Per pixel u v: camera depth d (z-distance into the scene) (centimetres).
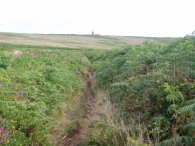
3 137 779
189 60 1222
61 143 987
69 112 1330
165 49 1769
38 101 1237
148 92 1097
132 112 1098
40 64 2148
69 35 14512
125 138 896
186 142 784
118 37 14725
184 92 1024
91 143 943
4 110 948
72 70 2656
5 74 1473
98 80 2173
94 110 1373
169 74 1135
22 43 8450
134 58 1845
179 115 888
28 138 849
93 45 10594
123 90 1235
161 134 887
